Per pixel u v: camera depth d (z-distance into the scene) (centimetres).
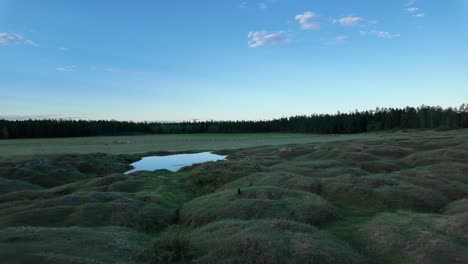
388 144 6700
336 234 2192
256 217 2483
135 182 4134
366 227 2242
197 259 1730
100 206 2770
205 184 4275
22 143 12131
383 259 1781
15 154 7469
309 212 2500
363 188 3120
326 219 2472
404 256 1755
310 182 3466
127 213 2714
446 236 1906
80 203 2945
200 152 9000
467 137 7256
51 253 1527
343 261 1678
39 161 5666
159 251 1777
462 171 3894
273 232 1977
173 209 3089
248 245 1764
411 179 3466
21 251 1542
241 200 2795
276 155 6391
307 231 2066
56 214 2595
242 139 15388
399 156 5453
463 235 1905
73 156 6681
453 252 1688
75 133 18650
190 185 4325
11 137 15975
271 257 1644
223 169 4731
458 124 16250
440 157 4769
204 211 2728
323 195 3180
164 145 11406
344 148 6050
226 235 2017
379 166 4616
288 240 1858
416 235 1934
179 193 3872
